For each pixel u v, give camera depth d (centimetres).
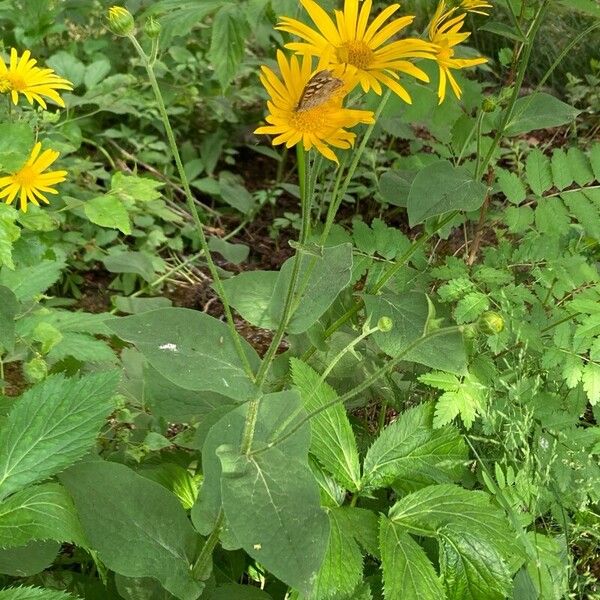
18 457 37
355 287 72
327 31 35
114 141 99
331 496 46
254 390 37
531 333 51
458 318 51
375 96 61
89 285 85
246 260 92
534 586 47
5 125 48
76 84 86
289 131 32
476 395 49
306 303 39
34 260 56
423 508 45
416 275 56
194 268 88
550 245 55
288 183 104
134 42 34
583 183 55
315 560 34
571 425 52
